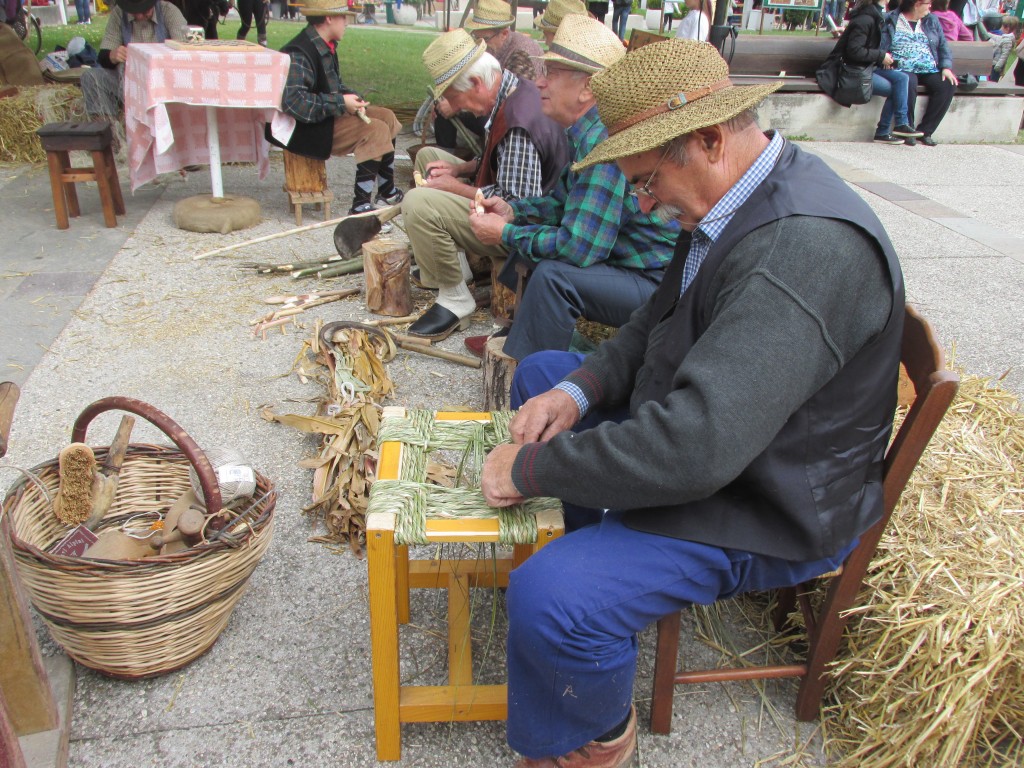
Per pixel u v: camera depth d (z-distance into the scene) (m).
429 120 6.59
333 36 4.98
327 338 3.05
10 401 1.65
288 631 2.12
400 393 3.28
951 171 7.28
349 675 2.00
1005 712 1.72
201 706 1.90
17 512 1.89
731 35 6.76
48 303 3.98
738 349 1.30
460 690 1.79
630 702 1.61
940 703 1.60
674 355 1.54
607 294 2.88
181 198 5.69
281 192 5.96
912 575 1.76
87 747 1.79
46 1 16.17
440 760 1.79
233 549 1.84
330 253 4.77
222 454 2.07
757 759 1.81
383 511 1.61
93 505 2.01
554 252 2.87
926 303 4.33
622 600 1.45
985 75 8.85
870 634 1.78
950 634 1.63
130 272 4.39
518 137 3.25
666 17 13.01
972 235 5.44
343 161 6.89
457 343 3.76
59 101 6.49
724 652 2.05
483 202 3.25
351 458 2.50
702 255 1.59
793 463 1.44
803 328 1.30
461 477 1.83
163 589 1.76
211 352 3.57
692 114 1.42
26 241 4.79
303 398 3.23
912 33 8.12
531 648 1.46
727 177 1.48
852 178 6.86
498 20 5.01
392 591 1.61
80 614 1.73
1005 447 2.18
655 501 1.39
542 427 1.82
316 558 2.39
